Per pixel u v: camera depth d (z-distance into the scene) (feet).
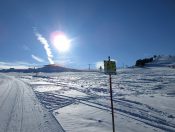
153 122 39.27
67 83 149.79
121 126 36.88
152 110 49.47
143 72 225.15
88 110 51.06
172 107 52.06
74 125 38.34
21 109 54.34
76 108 54.49
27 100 70.13
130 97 68.85
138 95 73.26
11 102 65.57
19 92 95.35
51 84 146.30
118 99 65.87
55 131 35.06
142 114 45.42
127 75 197.16
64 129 36.04
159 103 57.21
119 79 159.94
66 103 63.46
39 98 75.36
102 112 48.21
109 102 61.00
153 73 200.75
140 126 36.70
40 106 58.95
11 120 42.91
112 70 30.17
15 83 159.33
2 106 58.70
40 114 48.29
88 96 75.77
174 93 76.33
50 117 45.24
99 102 61.57
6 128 37.29
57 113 49.24
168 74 176.65
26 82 171.42
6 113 49.57
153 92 81.61
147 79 140.97
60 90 102.17
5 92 95.14
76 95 79.87
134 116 44.11
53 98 74.95
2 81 187.83
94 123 39.19
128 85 112.57
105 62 30.30
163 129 35.06
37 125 38.93
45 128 36.91
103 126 37.14
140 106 54.08
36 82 170.09
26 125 39.04
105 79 174.40
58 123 40.01
